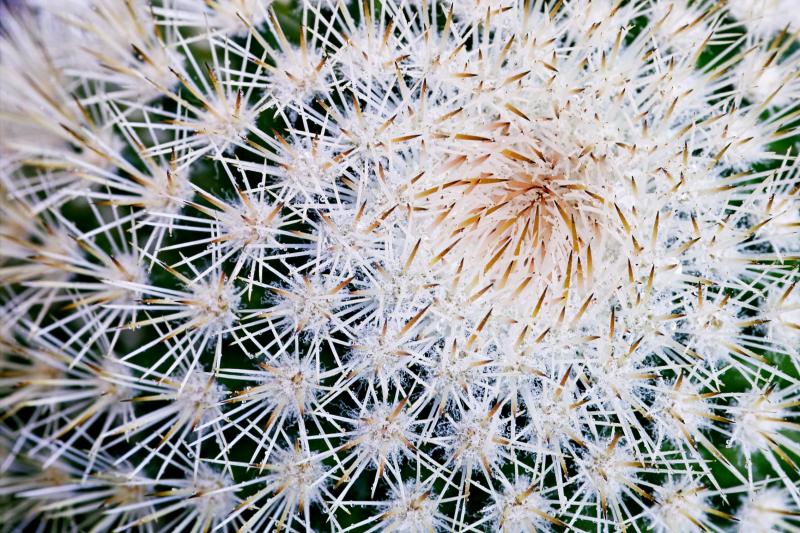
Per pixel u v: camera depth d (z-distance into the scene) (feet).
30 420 0.25
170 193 0.25
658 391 0.24
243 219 0.24
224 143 0.25
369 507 0.24
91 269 0.25
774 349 0.25
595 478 0.24
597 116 0.25
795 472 0.25
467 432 0.24
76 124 0.25
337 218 0.24
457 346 0.24
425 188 0.24
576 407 0.24
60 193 0.25
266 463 0.24
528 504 0.24
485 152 0.25
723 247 0.25
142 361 0.25
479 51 0.25
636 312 0.24
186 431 0.24
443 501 0.24
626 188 0.25
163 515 0.25
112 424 0.25
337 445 0.24
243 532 0.24
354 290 0.24
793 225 0.25
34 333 0.25
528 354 0.24
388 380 0.24
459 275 0.24
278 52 0.25
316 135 0.24
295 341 0.24
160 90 0.25
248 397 0.24
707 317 0.24
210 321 0.24
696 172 0.25
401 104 0.24
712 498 0.25
